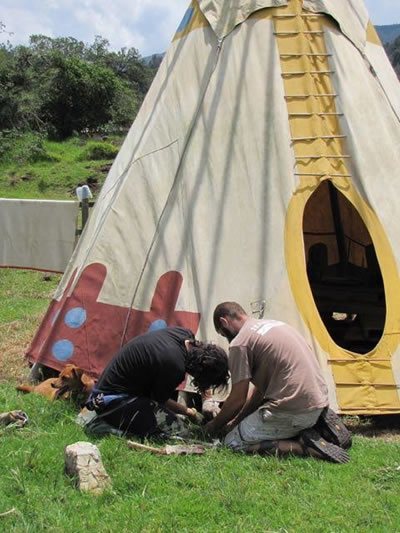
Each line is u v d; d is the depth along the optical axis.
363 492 3.84
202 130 5.93
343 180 5.68
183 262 5.57
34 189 21.97
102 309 5.65
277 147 5.73
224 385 4.62
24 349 7.51
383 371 5.25
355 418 5.34
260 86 5.97
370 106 6.06
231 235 5.55
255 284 5.39
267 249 5.46
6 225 8.17
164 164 5.93
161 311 5.48
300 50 6.09
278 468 4.14
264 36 6.16
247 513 3.54
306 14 6.25
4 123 34.00
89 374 5.51
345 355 5.27
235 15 6.28
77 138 33.31
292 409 4.31
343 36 6.30
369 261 7.30
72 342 5.66
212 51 6.22
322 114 5.86
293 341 4.41
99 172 23.34
